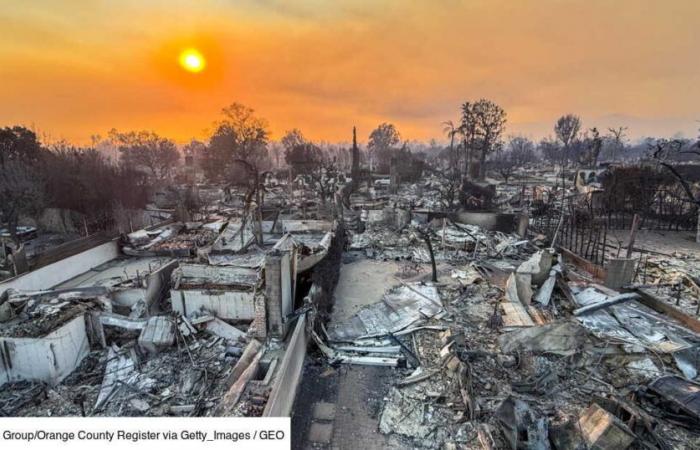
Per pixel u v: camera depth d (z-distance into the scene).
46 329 10.98
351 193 45.66
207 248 18.39
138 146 64.25
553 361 11.54
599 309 14.63
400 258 22.02
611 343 11.97
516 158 86.94
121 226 26.89
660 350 11.77
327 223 22.89
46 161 30.44
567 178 58.97
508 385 10.71
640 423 8.48
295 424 9.82
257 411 8.82
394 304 16.03
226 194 41.34
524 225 25.44
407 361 12.26
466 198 35.34
